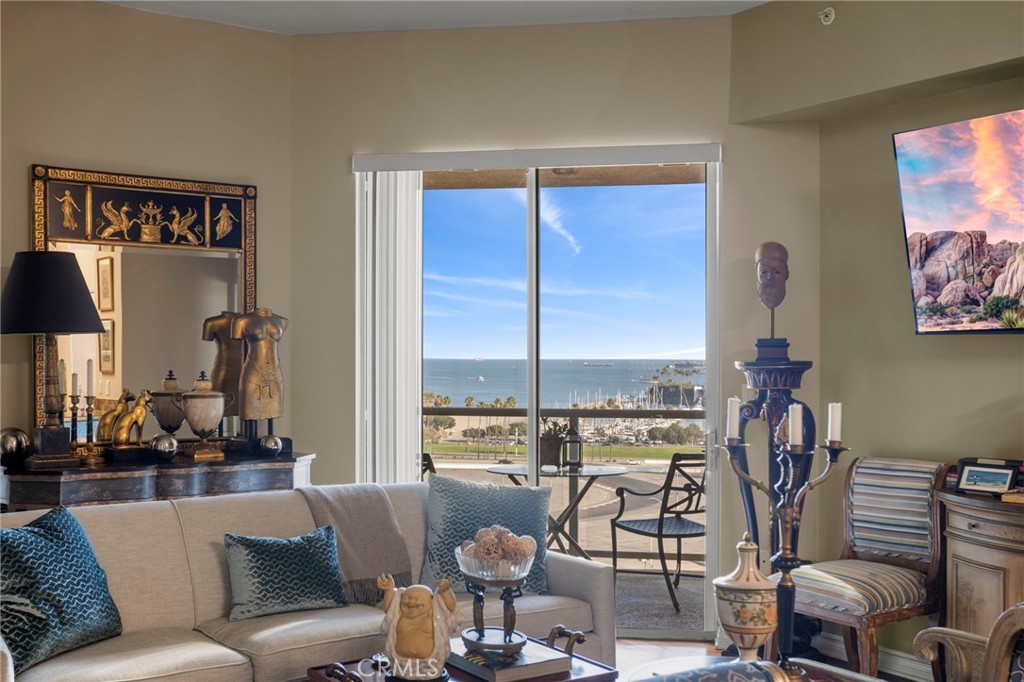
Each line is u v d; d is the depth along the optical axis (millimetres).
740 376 4680
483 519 3781
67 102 4488
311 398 5012
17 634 2721
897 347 4336
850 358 4527
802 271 4668
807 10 4383
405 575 3721
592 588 3594
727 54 4730
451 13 4738
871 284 4438
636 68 4809
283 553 3355
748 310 4688
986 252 3799
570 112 4859
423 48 4973
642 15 4750
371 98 5004
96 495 3961
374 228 5047
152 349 4625
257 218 4953
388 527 3764
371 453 5023
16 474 3898
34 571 2818
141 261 4621
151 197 4652
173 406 4469
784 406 4305
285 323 4609
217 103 4863
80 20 4527
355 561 3633
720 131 4734
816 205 4668
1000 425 3965
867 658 3600
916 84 4012
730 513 4672
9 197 4336
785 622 2504
